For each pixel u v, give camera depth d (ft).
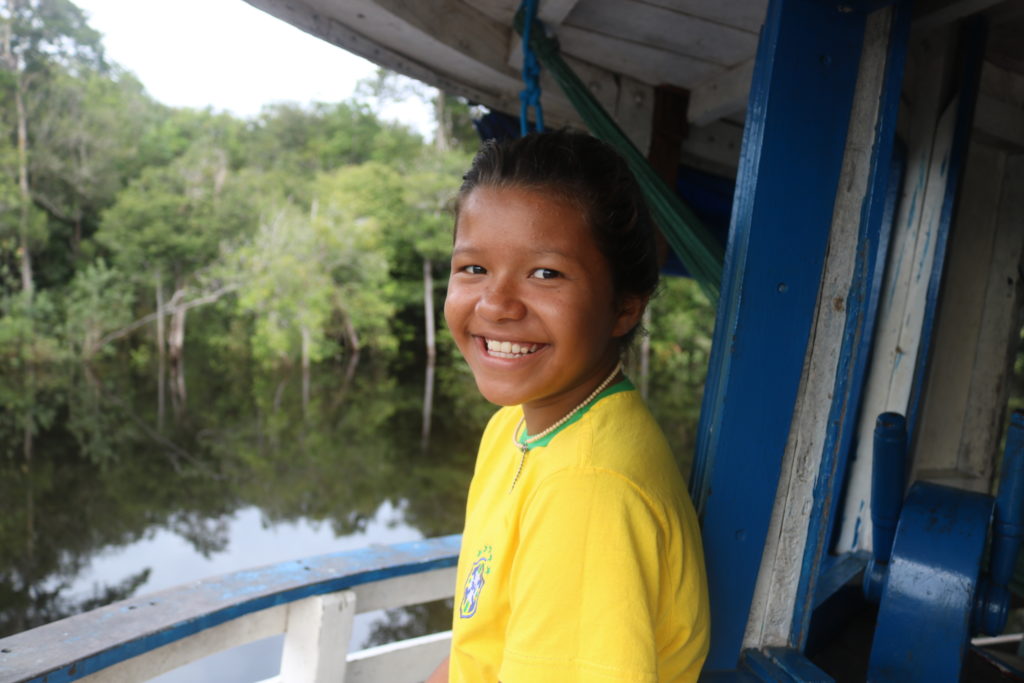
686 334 99.81
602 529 2.03
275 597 4.42
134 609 4.08
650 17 5.12
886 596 3.47
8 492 50.44
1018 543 3.46
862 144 3.22
